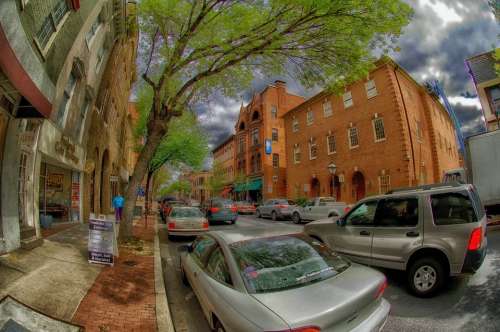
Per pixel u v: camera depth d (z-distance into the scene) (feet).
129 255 24.95
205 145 77.51
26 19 16.92
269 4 23.03
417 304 14.21
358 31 21.43
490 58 67.10
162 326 12.48
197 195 271.49
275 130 117.19
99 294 15.20
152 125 29.94
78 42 30.63
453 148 96.02
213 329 10.39
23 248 19.79
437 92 68.03
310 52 24.66
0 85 13.46
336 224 19.95
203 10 25.03
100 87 48.52
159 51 29.91
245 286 9.28
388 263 16.58
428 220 15.46
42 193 36.60
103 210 57.98
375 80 66.69
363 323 8.78
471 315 12.64
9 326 8.34
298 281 9.67
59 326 9.23
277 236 12.35
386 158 62.80
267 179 112.06
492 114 65.51
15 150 19.58
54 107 28.30
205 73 28.22
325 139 80.64
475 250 13.88
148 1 24.49
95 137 46.50
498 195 30.37
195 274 13.42
